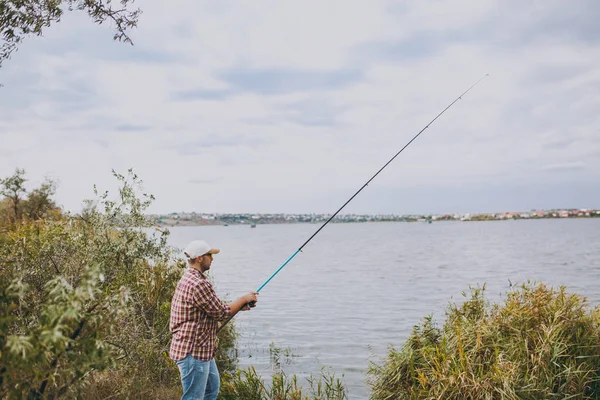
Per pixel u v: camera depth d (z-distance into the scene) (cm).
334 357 1002
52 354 344
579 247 5141
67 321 336
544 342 583
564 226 16862
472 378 548
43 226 682
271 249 5959
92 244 623
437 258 3962
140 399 537
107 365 351
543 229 13612
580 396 545
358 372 892
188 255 501
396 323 1370
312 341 1147
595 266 3048
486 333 627
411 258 4009
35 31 569
